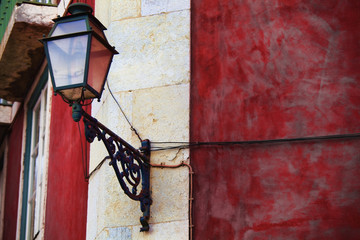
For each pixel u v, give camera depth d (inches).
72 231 261.0
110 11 239.0
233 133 208.8
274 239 194.2
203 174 207.8
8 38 333.4
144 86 223.3
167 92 219.9
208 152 209.8
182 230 202.7
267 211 197.9
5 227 410.9
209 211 203.2
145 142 214.4
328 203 193.8
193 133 212.8
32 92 376.8
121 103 224.2
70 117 289.1
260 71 213.2
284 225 195.0
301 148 201.5
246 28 219.5
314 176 197.5
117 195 214.7
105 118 227.9
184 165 209.5
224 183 204.7
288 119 205.5
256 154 204.8
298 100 206.7
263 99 209.8
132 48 229.8
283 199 197.8
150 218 207.0
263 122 207.3
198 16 226.2
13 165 410.3
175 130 214.5
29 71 366.3
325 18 213.0
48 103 331.6
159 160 212.2
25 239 355.3
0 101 448.5
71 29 190.2
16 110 411.2
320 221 192.5
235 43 218.7
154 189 209.6
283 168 200.8
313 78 207.8
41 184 336.8
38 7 325.1
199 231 201.8
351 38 208.8
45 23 323.6
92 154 235.5
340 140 199.2
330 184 195.6
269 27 217.0
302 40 212.7
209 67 218.7
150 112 219.5
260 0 221.0
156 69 224.1
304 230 192.9
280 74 211.0
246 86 213.0
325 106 203.9
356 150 197.2
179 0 229.9
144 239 205.6
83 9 197.2
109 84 228.7
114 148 195.2
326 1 214.5
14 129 420.5
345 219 191.3
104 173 219.8
